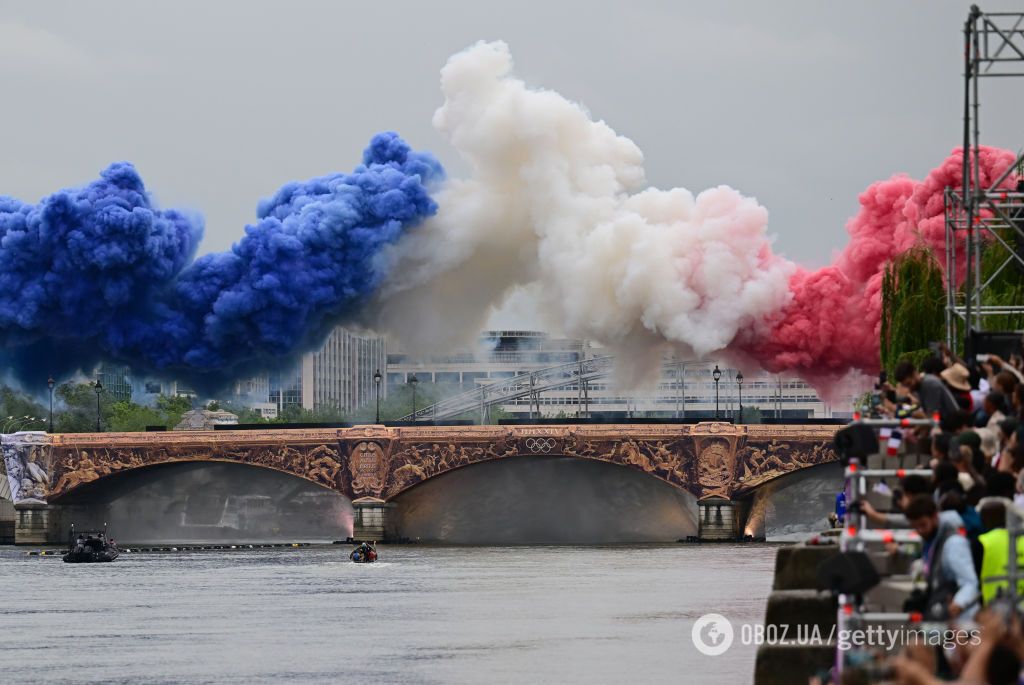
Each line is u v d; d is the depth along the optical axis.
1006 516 49.59
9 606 162.00
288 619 140.62
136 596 174.00
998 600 45.72
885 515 53.66
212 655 112.69
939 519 48.84
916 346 146.75
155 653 114.88
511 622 132.50
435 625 131.50
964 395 68.00
